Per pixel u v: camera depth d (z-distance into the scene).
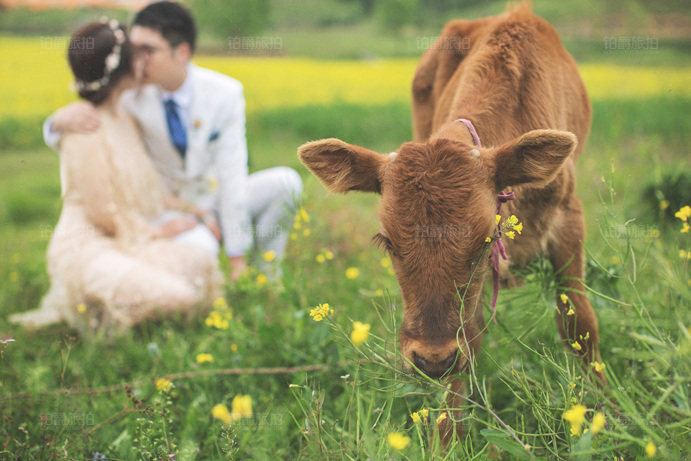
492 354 2.87
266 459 2.15
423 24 39.09
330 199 6.70
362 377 2.81
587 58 24.52
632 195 5.40
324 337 3.09
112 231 4.16
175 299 3.81
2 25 30.08
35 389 2.94
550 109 2.95
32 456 2.37
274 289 3.74
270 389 3.06
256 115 15.23
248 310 4.00
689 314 2.54
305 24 55.62
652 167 6.30
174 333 3.59
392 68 31.39
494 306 2.50
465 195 2.18
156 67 4.08
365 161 2.43
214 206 4.67
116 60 3.99
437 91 3.77
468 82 2.95
